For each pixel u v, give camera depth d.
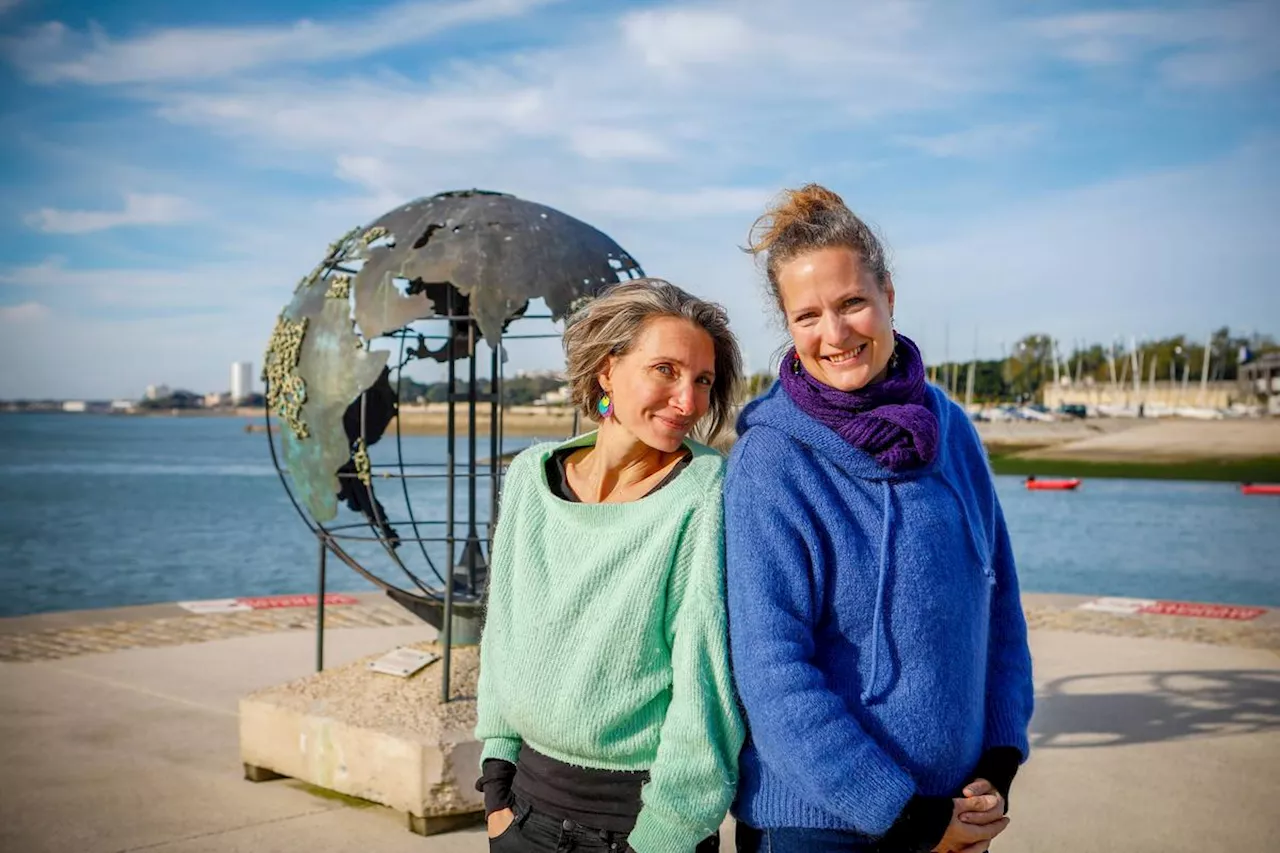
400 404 4.54
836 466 1.87
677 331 1.99
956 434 2.07
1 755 4.74
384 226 4.20
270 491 34.56
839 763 1.71
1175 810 4.18
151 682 6.14
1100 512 28.22
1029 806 4.23
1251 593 13.64
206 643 7.24
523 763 2.08
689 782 1.85
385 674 4.32
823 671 1.84
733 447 2.01
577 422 4.05
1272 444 67.25
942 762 1.81
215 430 163.00
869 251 1.89
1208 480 45.75
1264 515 27.03
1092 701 5.77
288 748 4.18
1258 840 3.89
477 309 3.94
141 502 29.64
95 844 3.72
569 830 1.97
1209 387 106.44
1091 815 4.13
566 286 4.04
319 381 4.12
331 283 4.16
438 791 3.76
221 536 20.11
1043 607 8.88
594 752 1.95
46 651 6.99
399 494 28.80
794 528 1.83
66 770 4.52
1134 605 8.96
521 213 4.18
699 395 2.00
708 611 1.87
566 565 2.02
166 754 4.74
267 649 7.07
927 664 1.81
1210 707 5.64
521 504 2.13
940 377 111.44
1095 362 126.31
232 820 3.93
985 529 2.03
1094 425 85.44
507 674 2.05
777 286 1.96
